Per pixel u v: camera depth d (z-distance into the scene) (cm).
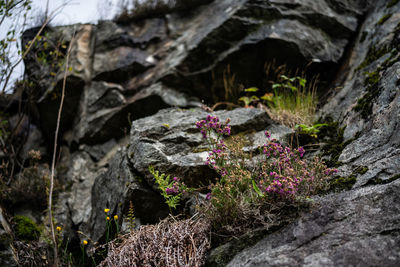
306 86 394
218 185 202
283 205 190
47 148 448
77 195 358
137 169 255
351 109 287
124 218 251
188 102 396
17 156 425
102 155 401
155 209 252
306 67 388
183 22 452
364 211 167
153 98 391
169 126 287
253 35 387
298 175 205
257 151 262
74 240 313
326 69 393
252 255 169
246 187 203
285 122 324
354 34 405
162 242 198
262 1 399
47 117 437
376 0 412
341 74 375
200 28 421
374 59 325
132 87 411
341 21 405
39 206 354
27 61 445
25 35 451
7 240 267
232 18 392
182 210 246
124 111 402
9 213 328
